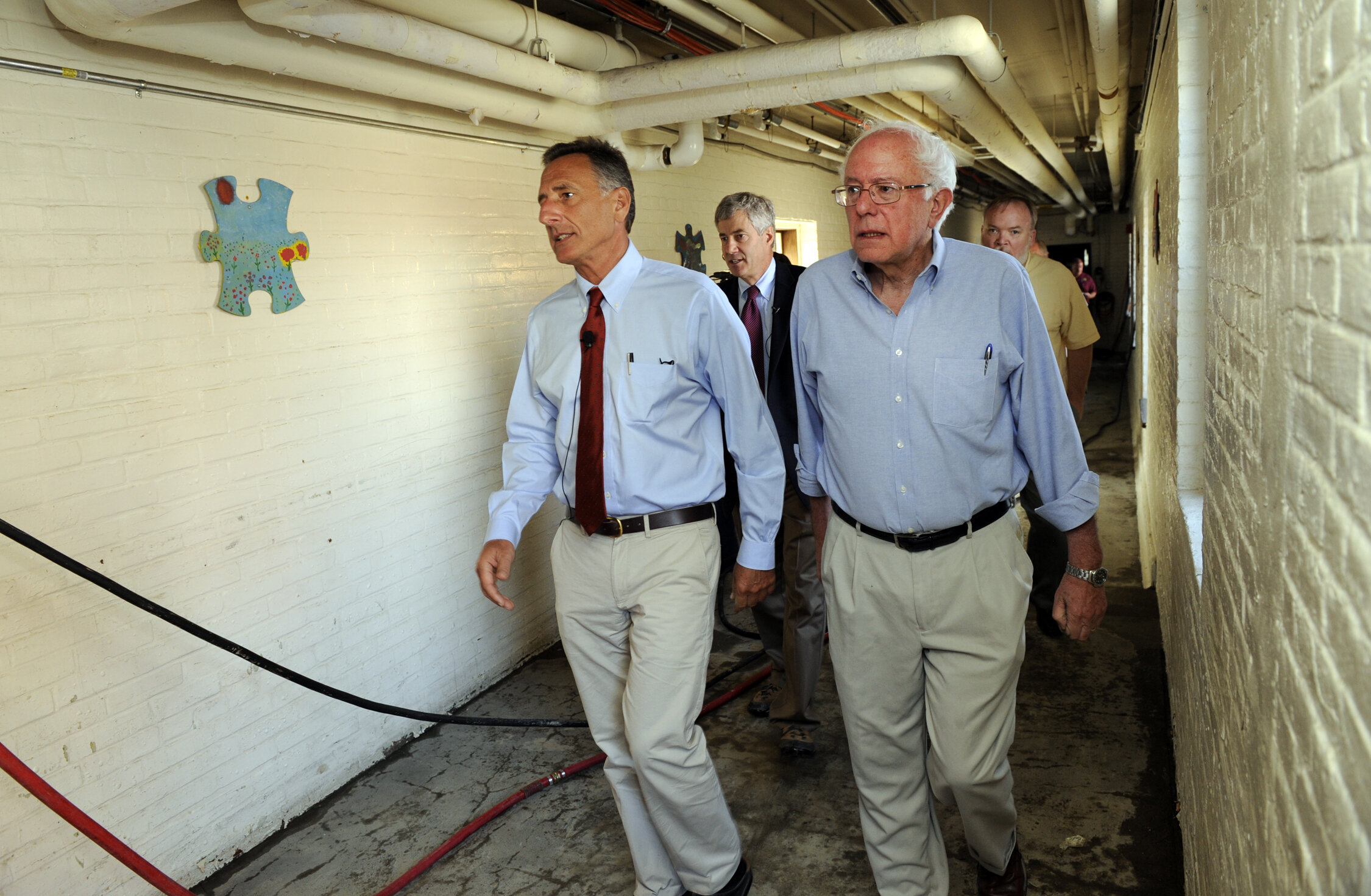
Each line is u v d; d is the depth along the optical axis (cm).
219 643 228
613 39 348
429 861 237
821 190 764
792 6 409
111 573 218
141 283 222
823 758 277
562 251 196
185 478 235
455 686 338
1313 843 74
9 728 198
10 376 197
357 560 291
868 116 577
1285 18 87
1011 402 175
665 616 192
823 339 181
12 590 198
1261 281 104
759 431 205
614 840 244
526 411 219
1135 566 441
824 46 310
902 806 190
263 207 253
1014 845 197
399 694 309
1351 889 62
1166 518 310
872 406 173
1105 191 1476
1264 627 101
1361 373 60
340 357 282
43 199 202
